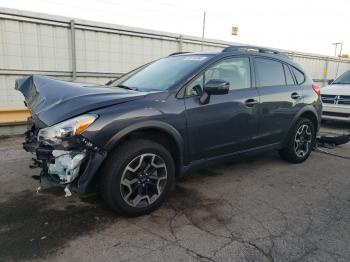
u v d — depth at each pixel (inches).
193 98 138.6
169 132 129.2
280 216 128.3
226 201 141.3
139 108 121.2
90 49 347.6
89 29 341.7
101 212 127.5
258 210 133.2
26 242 105.3
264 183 165.0
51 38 320.5
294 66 199.5
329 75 684.1
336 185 165.2
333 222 124.3
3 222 117.8
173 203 137.9
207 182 163.9
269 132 176.1
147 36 386.0
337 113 316.5
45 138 110.1
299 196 149.4
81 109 112.3
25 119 259.3
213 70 149.9
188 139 137.5
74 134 107.1
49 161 111.7
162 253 101.3
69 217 122.8
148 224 119.4
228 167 189.9
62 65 332.8
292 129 191.6
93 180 117.4
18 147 218.4
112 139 113.2
